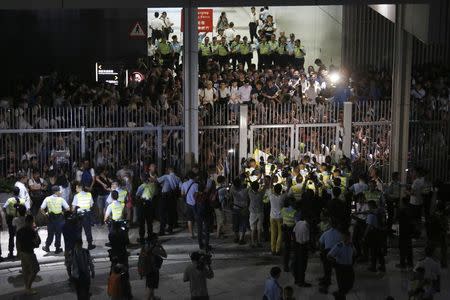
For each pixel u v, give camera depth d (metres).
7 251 17.20
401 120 20.66
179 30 26.73
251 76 22.77
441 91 22.91
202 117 20.12
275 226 16.95
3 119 19.22
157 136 19.69
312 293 14.88
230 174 20.20
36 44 24.31
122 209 16.45
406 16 19.86
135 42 24.77
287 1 18.62
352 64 25.95
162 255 13.98
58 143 19.23
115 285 13.12
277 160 19.69
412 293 12.77
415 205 18.61
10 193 18.44
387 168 21.09
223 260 16.84
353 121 20.77
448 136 21.64
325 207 16.73
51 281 15.47
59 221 16.59
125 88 21.72
